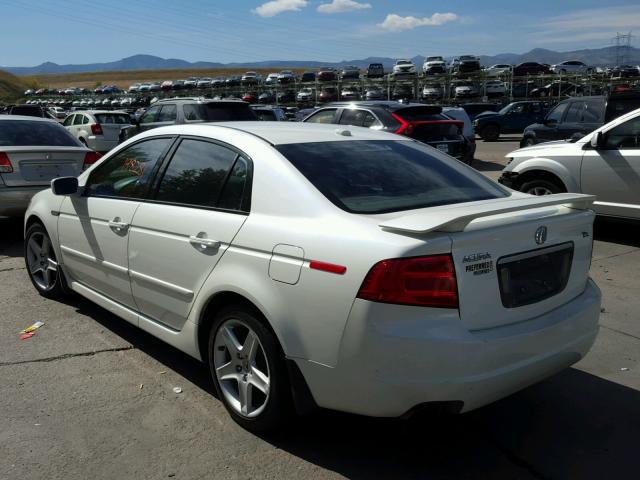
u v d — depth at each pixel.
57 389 3.69
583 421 3.40
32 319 4.89
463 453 3.07
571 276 3.16
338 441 3.15
